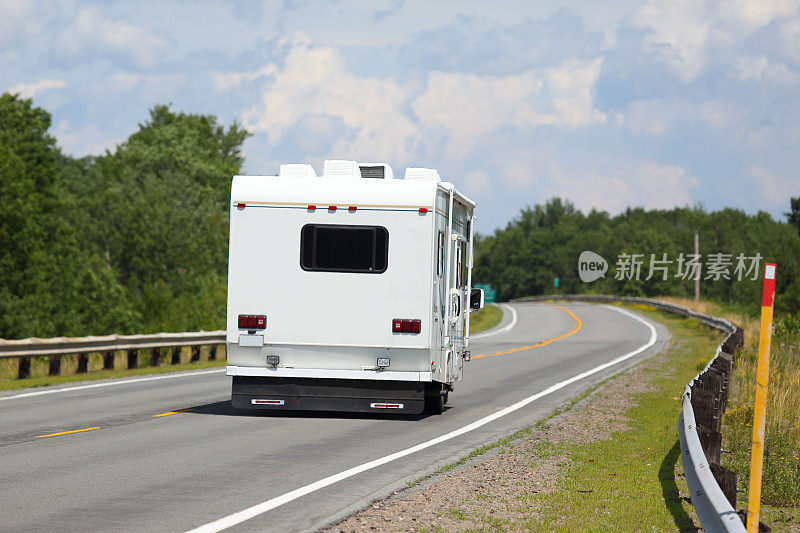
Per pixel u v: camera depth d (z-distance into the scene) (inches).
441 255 1517.0
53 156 7066.9
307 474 1003.9
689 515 840.3
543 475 1031.6
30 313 6112.2
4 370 2568.9
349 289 1454.2
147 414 1520.7
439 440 1289.4
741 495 996.6
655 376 2416.3
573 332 4763.8
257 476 987.9
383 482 963.3
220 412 1556.3
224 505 838.5
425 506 852.6
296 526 758.5
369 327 1450.5
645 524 796.6
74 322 6737.2
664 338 4188.0
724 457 1160.8
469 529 764.0
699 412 1093.8
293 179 1470.2
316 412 1578.5
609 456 1177.4
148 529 740.7
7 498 857.5
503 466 1088.2
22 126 6968.5
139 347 2519.7
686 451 914.1
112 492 888.9
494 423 1496.1
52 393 1867.6
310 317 1459.2
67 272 6889.8
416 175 1492.4
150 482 943.0
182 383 2105.1
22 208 6107.3
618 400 1856.5
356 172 1509.6
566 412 1658.5
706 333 4426.7
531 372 2566.4
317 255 1460.4
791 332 3538.4
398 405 1459.2
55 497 863.1
